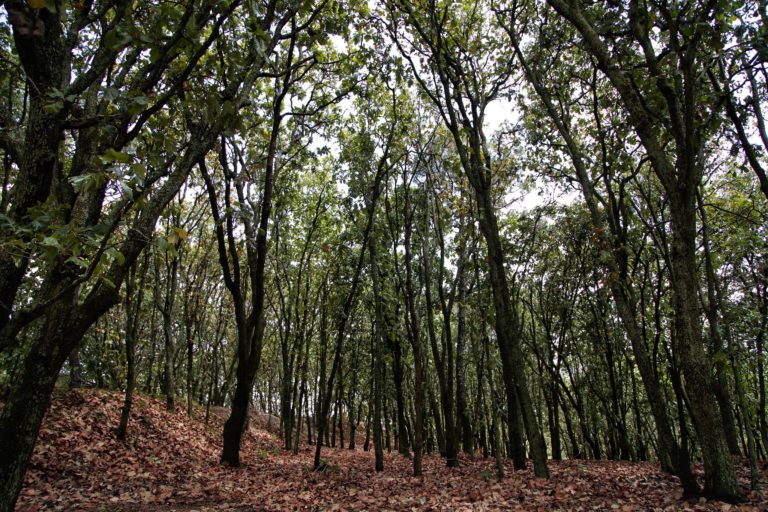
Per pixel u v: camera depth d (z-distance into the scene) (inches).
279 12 296.5
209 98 149.9
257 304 495.5
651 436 805.2
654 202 536.1
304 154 579.8
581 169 421.1
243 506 308.7
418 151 547.2
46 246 109.6
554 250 746.8
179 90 180.2
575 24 288.0
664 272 547.5
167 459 466.0
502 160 531.8
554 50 479.5
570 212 663.1
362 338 978.1
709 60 262.2
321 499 343.9
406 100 541.0
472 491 343.9
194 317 823.1
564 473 442.0
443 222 653.3
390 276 733.9
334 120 576.1
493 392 403.2
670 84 266.2
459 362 660.7
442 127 581.6
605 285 349.7
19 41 138.8
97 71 146.7
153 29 140.6
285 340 804.0
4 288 135.8
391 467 588.7
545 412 1253.7
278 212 724.7
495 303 443.8
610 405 840.9
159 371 911.7
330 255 826.2
